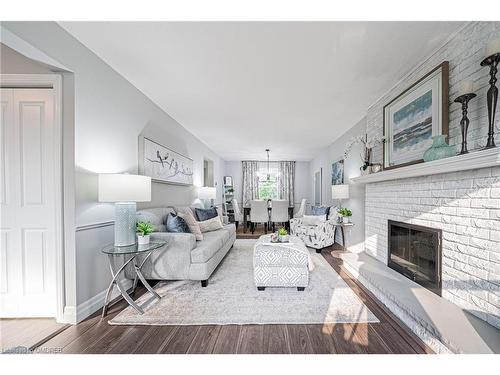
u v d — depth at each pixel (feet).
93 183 7.13
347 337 5.64
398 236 8.87
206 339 5.58
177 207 12.44
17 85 6.52
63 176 6.42
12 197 6.59
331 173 19.57
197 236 10.23
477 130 5.68
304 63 7.63
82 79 6.70
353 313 6.77
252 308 7.09
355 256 10.85
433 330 5.05
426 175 7.19
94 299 7.04
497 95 4.89
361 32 6.14
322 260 12.53
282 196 29.50
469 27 5.88
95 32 6.23
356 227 13.92
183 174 14.46
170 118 12.85
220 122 13.98
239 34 6.24
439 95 6.67
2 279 6.60
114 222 7.82
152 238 8.64
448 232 6.35
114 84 8.12
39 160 6.62
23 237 6.61
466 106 5.50
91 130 7.06
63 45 6.10
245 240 18.53
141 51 7.07
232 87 9.43
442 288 6.52
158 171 11.12
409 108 8.11
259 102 10.95
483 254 5.30
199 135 16.98
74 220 6.40
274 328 6.03
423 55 7.22
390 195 9.27
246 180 29.58
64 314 6.33
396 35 6.28
